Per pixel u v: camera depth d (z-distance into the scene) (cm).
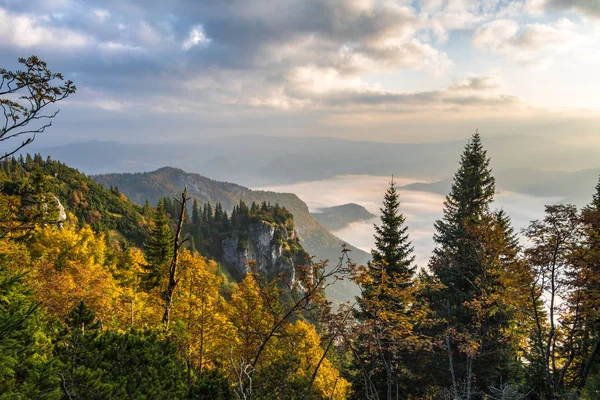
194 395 903
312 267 1289
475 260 1939
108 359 908
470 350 1470
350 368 1939
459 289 2142
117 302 2075
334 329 1323
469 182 2669
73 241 3247
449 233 2506
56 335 897
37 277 1752
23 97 890
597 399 1302
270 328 1739
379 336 1409
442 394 1584
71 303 1742
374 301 1432
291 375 1376
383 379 1911
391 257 2203
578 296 1336
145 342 1031
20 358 662
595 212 1329
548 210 1406
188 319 1852
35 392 601
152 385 857
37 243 2970
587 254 1299
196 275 1923
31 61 859
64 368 743
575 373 1745
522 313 1738
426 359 1955
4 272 890
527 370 1858
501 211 2594
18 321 646
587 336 1467
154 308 2172
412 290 1543
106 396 733
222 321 1873
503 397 1326
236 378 1495
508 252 1705
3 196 1218
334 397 2316
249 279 1775
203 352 1794
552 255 1376
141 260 3591
